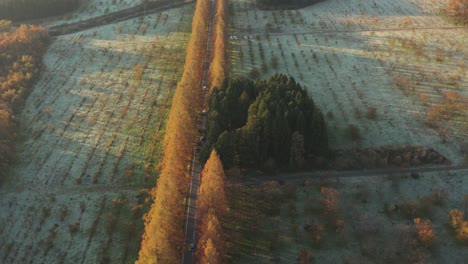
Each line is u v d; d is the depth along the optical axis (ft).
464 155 262.26
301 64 385.50
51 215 235.20
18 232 225.97
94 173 263.70
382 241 207.92
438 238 208.03
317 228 212.23
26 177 263.08
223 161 244.42
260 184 246.06
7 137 290.97
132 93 348.79
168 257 179.01
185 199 236.84
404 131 286.46
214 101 277.03
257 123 244.01
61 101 341.21
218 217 209.97
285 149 251.19
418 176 246.88
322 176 250.37
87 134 300.20
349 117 304.71
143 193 246.06
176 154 236.84
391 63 374.84
